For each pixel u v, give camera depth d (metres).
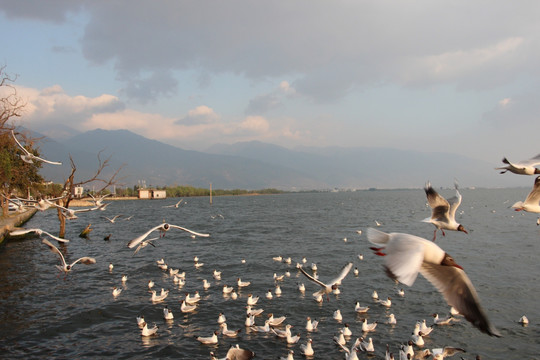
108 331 25.12
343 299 30.80
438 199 8.12
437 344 22.97
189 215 120.81
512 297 30.75
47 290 33.59
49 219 102.19
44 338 23.98
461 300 5.33
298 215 115.94
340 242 59.03
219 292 33.28
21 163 66.38
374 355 21.80
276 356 21.80
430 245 5.29
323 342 23.44
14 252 50.94
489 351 22.11
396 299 30.55
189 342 23.56
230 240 62.19
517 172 9.83
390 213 120.50
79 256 48.66
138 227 83.06
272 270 41.16
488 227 74.00
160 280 37.25
